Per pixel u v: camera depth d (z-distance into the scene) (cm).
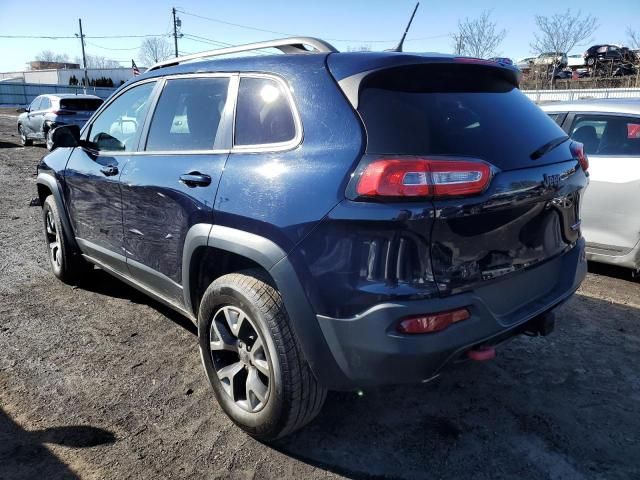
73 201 405
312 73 236
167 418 273
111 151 361
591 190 468
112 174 343
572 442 254
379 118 213
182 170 280
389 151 206
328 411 280
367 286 202
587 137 489
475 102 242
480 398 291
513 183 221
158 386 302
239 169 248
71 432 260
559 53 2802
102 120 389
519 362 330
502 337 228
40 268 505
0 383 302
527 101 279
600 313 407
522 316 234
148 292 346
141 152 327
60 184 419
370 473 235
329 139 219
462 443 254
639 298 438
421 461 242
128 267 350
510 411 279
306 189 216
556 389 300
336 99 223
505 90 269
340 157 212
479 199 208
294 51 258
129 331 371
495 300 227
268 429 243
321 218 209
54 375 312
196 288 287
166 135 311
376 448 251
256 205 232
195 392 297
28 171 1145
